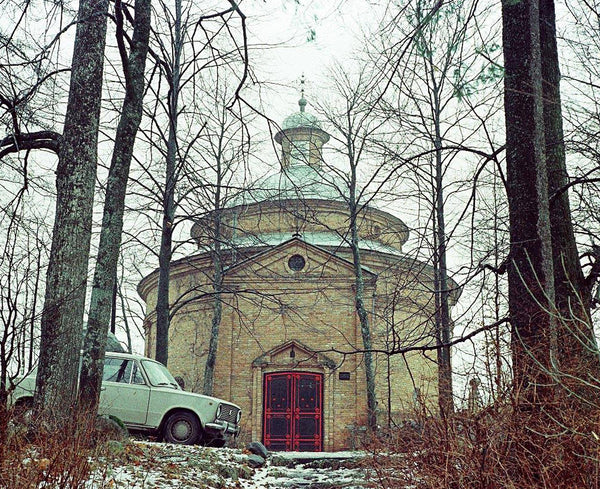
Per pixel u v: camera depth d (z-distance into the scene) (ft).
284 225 108.47
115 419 46.19
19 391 49.44
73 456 26.91
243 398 96.63
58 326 38.29
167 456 44.57
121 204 44.16
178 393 58.13
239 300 99.55
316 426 94.84
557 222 32.09
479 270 32.45
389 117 58.90
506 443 23.67
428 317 38.73
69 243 39.73
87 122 41.45
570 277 31.42
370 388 82.43
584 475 21.30
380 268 100.37
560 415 22.11
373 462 33.06
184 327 103.04
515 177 30.30
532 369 23.67
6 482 23.90
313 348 96.63
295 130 117.70
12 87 35.70
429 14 29.09
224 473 43.98
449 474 24.67
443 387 28.35
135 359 59.11
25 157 40.09
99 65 42.39
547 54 33.94
